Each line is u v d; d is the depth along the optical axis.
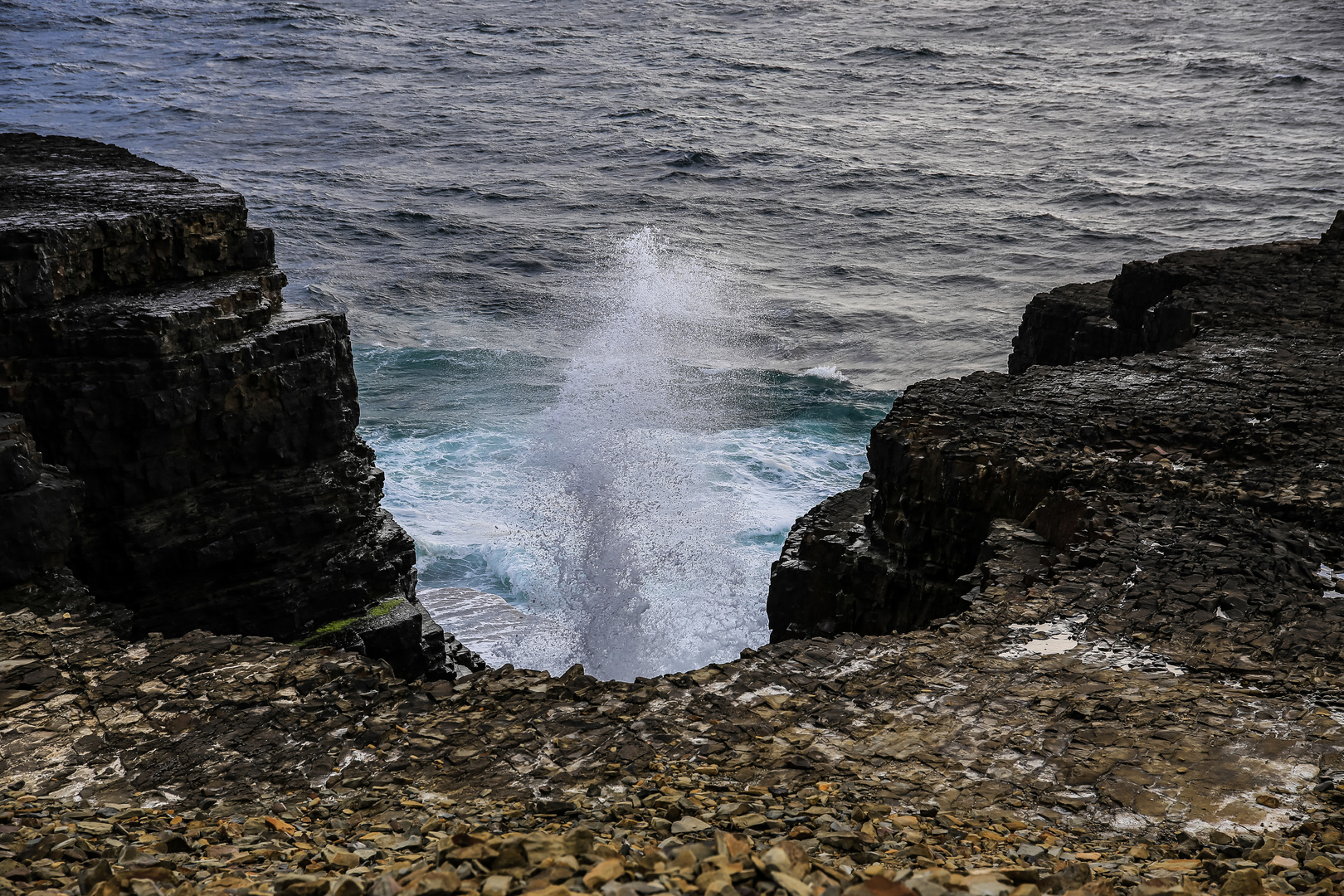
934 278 61.69
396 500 35.41
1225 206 72.19
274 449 22.62
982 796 8.11
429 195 74.25
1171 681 10.04
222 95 97.75
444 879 4.64
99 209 21.67
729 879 4.53
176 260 22.28
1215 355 20.67
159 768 8.95
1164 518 13.76
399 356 48.44
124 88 96.94
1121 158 85.62
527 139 89.50
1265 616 11.30
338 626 23.81
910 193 77.88
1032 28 147.25
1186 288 25.52
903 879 4.79
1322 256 27.94
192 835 7.14
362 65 113.19
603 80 111.88
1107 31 143.88
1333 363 20.08
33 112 86.94
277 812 7.98
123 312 20.31
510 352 49.31
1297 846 6.89
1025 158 86.75
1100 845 7.20
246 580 22.73
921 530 17.11
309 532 23.39
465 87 107.12
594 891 4.47
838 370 47.97
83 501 17.86
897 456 17.27
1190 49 129.62
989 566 13.54
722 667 10.63
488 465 38.09
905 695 9.93
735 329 53.41
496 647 27.62
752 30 144.25
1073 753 8.77
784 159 85.75
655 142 89.12
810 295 58.47
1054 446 16.33
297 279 57.44
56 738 9.40
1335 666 10.22
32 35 113.56
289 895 4.99
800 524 21.55
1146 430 17.05
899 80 117.00
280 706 9.94
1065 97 108.19
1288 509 14.12
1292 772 8.38
